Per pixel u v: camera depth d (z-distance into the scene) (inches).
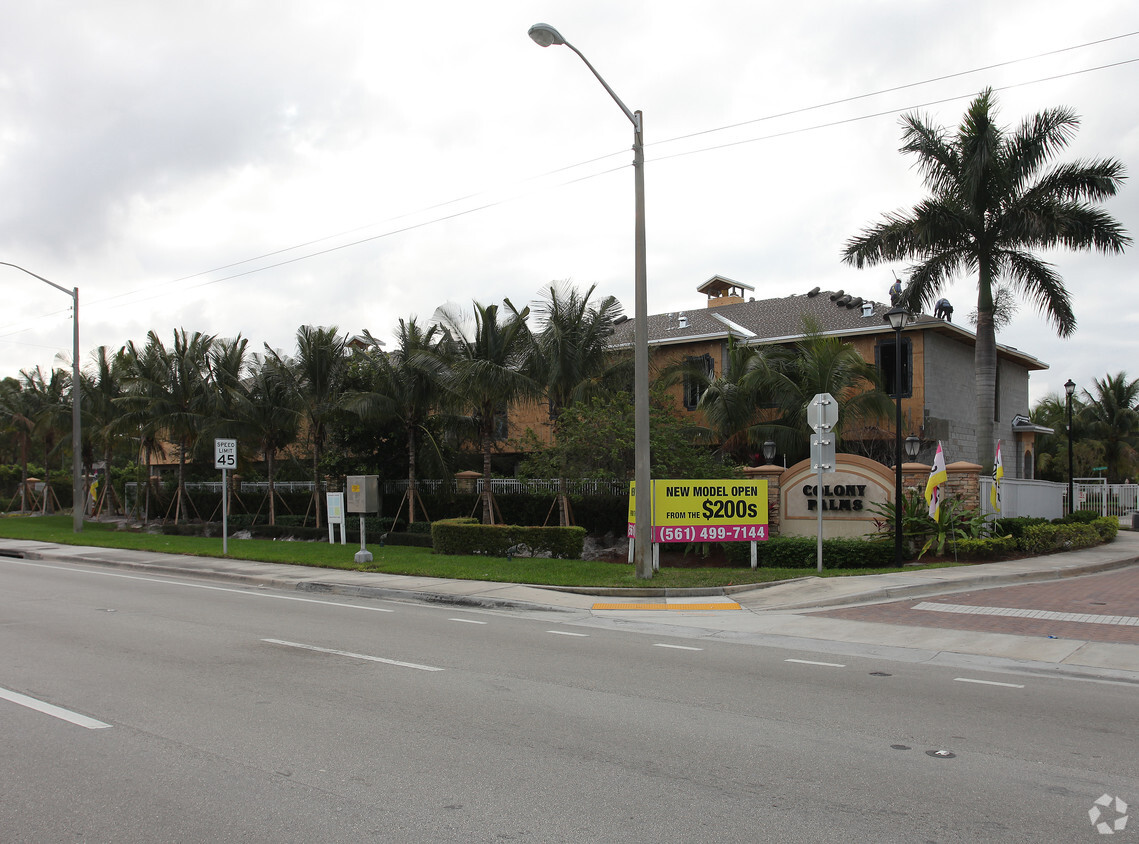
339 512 957.8
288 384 1128.2
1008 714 273.6
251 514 1338.6
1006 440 1307.8
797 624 457.7
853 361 930.1
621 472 864.9
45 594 581.3
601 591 564.4
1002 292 971.3
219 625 446.0
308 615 486.9
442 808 187.9
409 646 386.6
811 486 759.7
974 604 513.3
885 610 497.4
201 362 1275.8
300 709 271.7
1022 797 197.8
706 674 330.6
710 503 683.4
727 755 227.6
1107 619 460.8
